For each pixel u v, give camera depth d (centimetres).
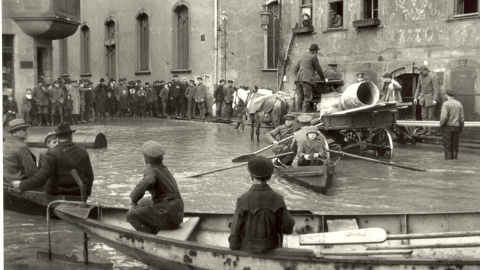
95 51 5128
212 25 4053
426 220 852
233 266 712
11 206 1105
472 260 671
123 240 798
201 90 3831
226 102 3600
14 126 1134
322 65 3159
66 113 3347
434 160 1827
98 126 3222
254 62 3931
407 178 1491
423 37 2628
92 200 1221
